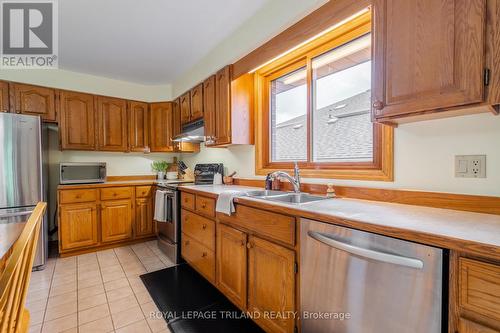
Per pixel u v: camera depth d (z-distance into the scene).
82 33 2.33
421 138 1.35
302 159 2.21
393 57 1.12
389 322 0.93
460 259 0.76
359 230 1.02
